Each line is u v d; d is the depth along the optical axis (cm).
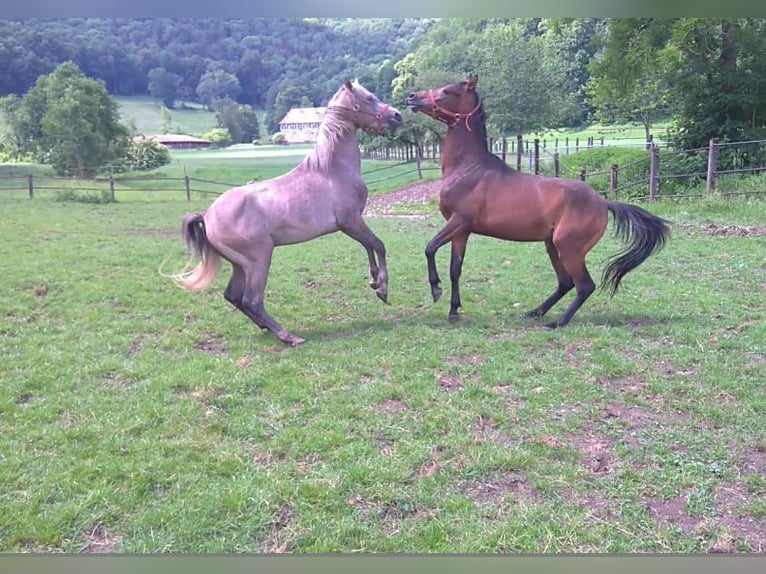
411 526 285
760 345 488
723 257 789
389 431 360
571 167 1656
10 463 329
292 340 503
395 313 598
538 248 905
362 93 518
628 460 334
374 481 312
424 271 770
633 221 520
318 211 511
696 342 496
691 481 314
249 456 338
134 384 428
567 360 464
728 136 1397
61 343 504
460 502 298
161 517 288
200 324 557
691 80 1434
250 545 275
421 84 2292
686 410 388
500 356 468
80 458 335
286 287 691
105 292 651
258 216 496
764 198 1156
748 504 298
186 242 507
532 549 272
